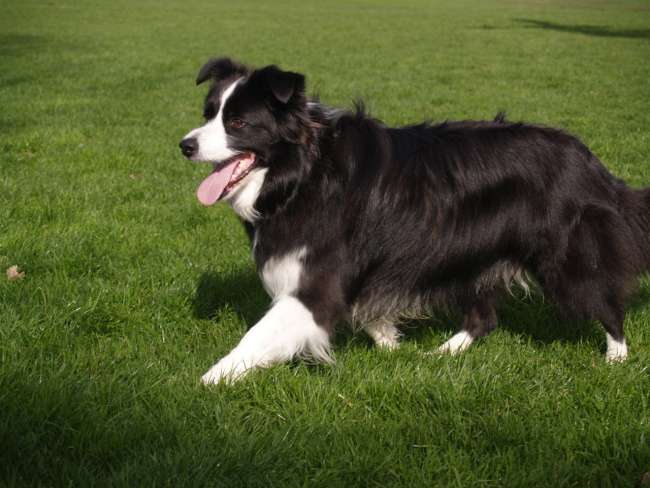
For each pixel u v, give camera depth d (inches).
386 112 213.9
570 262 85.0
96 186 129.6
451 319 96.4
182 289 99.7
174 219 119.4
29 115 195.2
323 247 83.0
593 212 85.0
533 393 83.5
